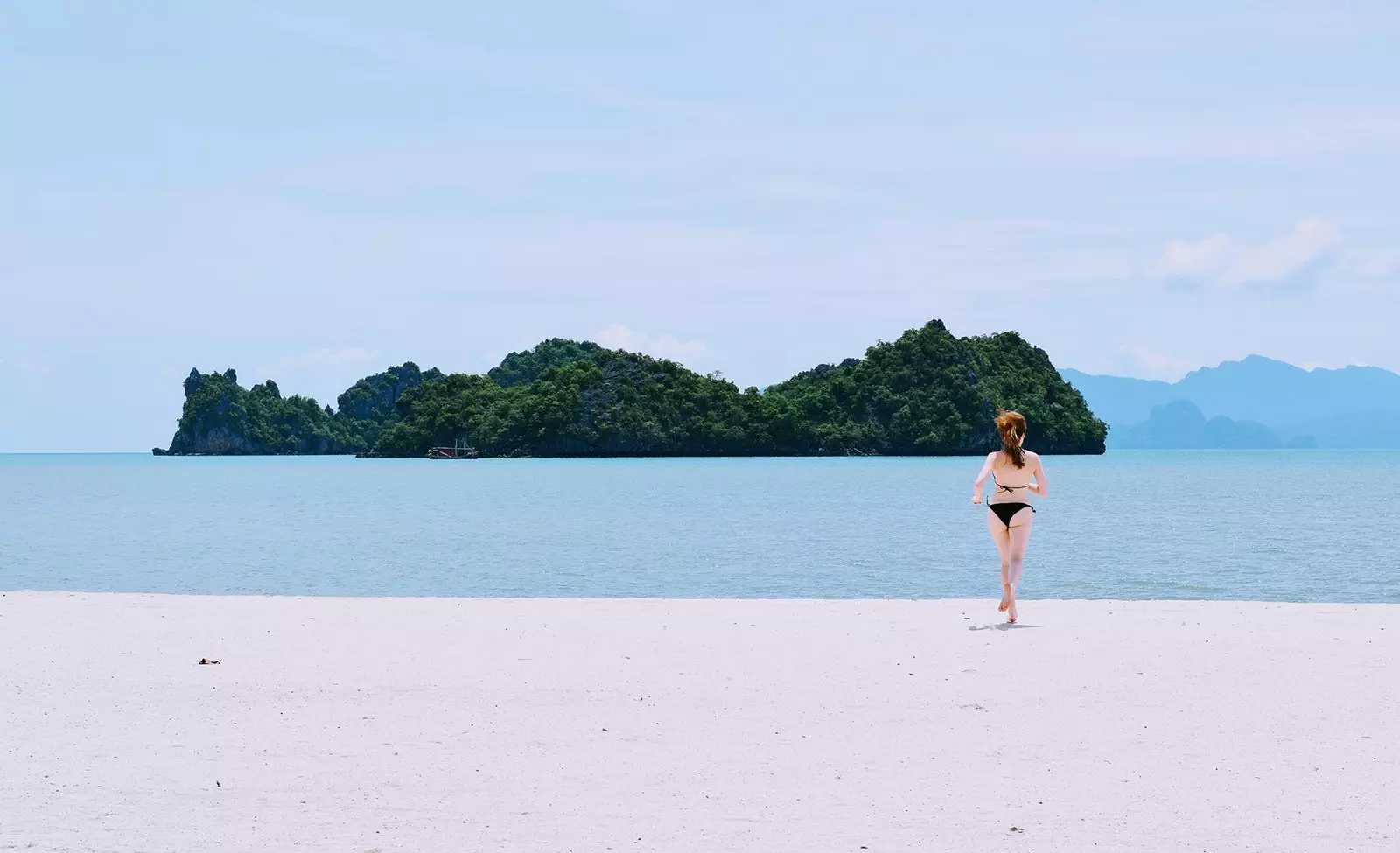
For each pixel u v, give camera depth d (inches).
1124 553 1288.1
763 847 215.0
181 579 1091.9
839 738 295.4
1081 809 236.2
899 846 215.3
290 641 442.6
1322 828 223.3
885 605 559.8
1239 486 3878.0
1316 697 334.3
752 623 492.1
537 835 221.9
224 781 257.0
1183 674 369.4
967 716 317.4
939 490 3459.6
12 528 1925.4
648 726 307.9
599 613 524.4
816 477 4874.5
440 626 485.4
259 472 7160.4
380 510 2522.1
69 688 356.2
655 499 2987.2
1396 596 880.3
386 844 216.2
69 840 217.3
